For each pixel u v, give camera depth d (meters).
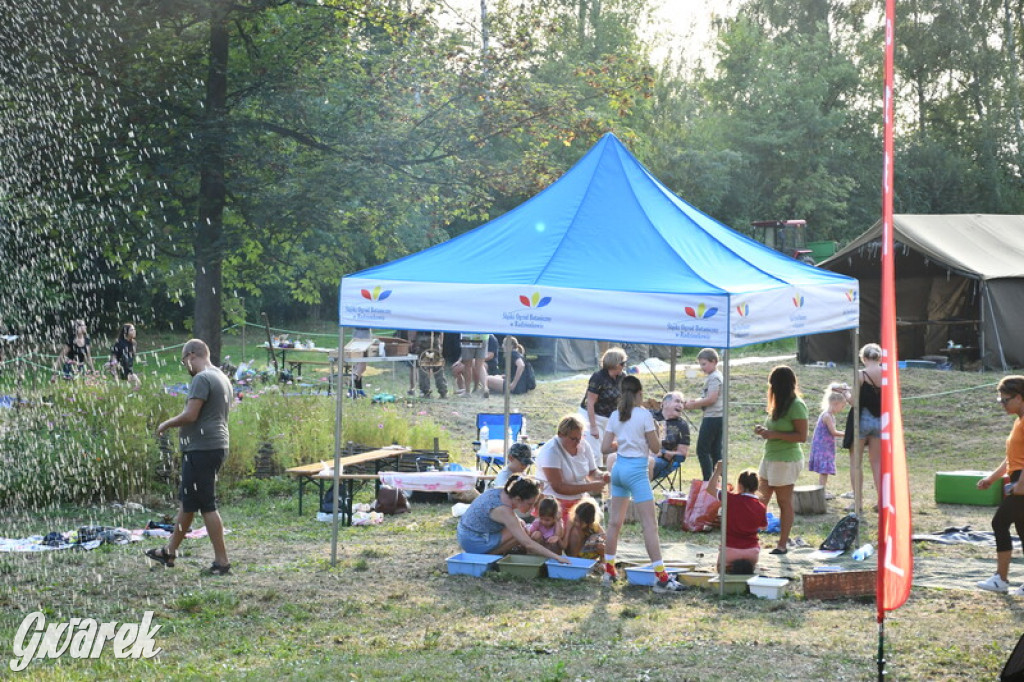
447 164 24.59
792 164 51.72
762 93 52.19
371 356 21.58
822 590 7.69
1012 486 7.69
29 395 14.27
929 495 13.05
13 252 20.05
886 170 3.92
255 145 23.06
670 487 13.18
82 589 8.05
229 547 9.92
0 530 10.61
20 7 19.50
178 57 22.44
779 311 8.64
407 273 9.22
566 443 9.72
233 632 6.94
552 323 8.51
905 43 55.91
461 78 24.23
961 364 24.11
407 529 11.04
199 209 23.30
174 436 13.16
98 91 21.00
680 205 10.21
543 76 41.19
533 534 9.00
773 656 6.00
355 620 7.24
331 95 24.59
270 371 22.53
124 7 20.73
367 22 24.86
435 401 20.69
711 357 11.81
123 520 11.34
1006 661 5.70
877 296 26.94
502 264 9.10
